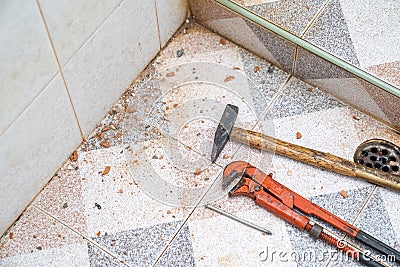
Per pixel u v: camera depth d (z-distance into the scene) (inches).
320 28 55.3
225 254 49.6
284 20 55.5
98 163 53.4
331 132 54.7
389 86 52.4
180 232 50.6
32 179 49.9
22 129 45.1
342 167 51.8
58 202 51.8
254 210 51.2
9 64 40.7
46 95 45.7
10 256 49.8
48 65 44.1
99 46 48.8
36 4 40.1
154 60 58.4
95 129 54.9
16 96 42.7
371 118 55.3
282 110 55.7
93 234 50.6
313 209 50.0
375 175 51.5
